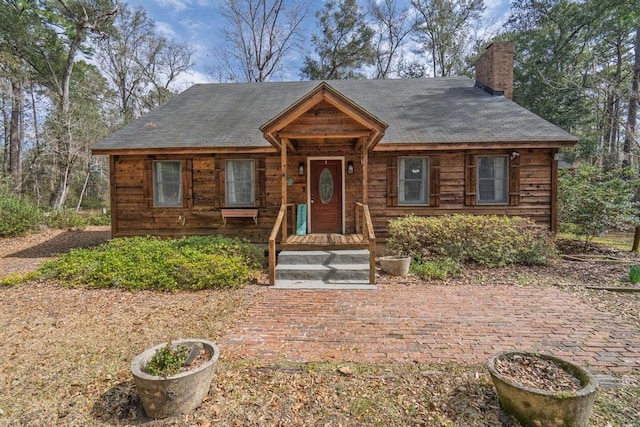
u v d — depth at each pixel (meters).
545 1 19.59
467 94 11.60
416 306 5.35
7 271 7.91
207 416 2.77
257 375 3.37
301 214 9.50
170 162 9.73
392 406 2.88
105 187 27.78
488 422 2.64
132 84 28.36
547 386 2.60
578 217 9.08
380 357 3.72
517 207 9.25
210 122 10.39
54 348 3.98
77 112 18.50
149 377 2.69
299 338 4.22
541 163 9.20
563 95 18.48
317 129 7.12
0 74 17.22
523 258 7.78
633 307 5.23
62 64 22.67
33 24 19.98
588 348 3.92
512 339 4.16
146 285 6.25
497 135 8.86
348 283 6.66
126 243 8.56
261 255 8.12
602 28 18.14
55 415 2.83
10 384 3.26
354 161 9.49
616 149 15.65
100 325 4.64
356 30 26.34
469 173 9.23
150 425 2.68
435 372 3.39
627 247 9.88
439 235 7.86
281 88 13.34
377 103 11.24
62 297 5.80
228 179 9.69
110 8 20.09
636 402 2.91
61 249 10.48
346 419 2.74
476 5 24.31
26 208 13.42
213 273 6.48
